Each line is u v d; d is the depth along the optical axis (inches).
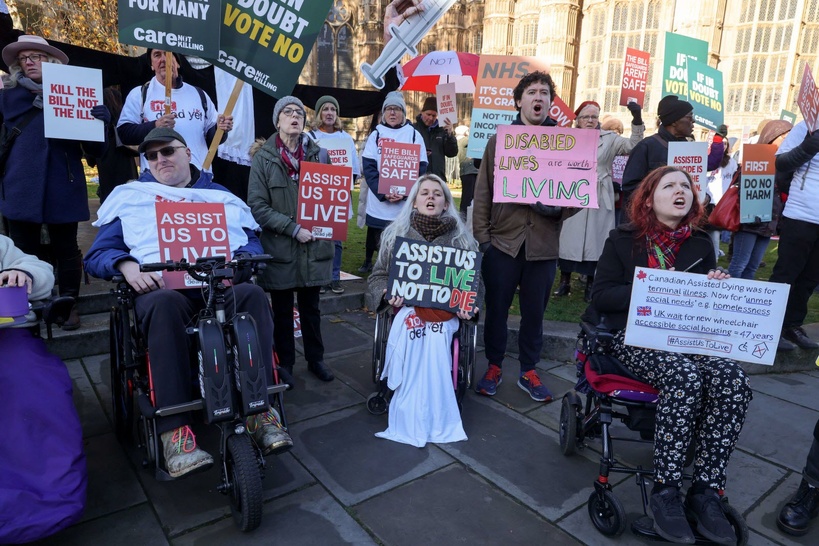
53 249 148.7
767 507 99.7
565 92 1040.8
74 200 143.6
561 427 114.3
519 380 143.9
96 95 137.6
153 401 87.6
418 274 121.6
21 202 136.4
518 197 127.5
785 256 155.0
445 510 94.5
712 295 87.4
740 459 116.0
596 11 970.1
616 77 955.3
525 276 136.0
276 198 131.8
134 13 116.0
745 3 825.5
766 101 831.1
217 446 111.7
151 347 87.7
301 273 134.4
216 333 84.2
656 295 88.7
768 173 171.0
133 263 96.7
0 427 76.7
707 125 208.2
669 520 80.8
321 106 218.1
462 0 1177.4
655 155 161.5
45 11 499.5
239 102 206.1
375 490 99.7
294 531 88.0
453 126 246.1
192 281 100.7
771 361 86.9
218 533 87.1
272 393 92.4
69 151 142.3
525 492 100.6
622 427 127.0
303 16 126.4
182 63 199.6
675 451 83.8
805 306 162.9
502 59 176.4
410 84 326.6
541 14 1027.9
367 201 213.0
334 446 114.3
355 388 142.7
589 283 215.6
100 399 130.3
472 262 121.8
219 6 120.4
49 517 73.0
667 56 196.1
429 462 109.5
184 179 111.8
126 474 102.2
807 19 793.6
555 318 189.9
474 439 119.2
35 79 137.3
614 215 221.1
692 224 100.3
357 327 189.9
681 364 86.9
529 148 127.3
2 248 88.2
